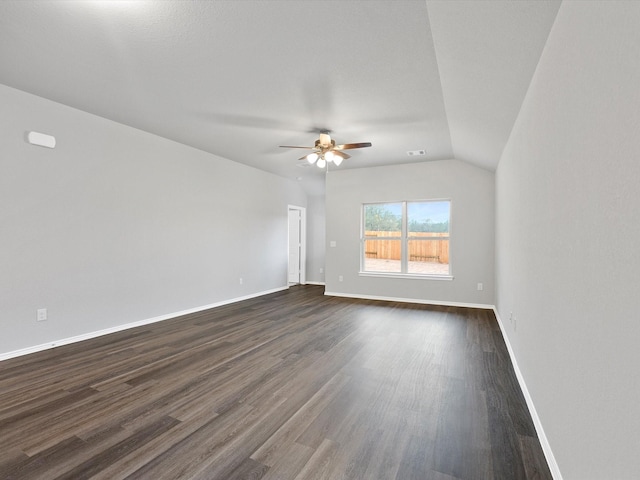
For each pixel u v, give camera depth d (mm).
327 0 1939
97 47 2459
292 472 1637
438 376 2777
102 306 3893
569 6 1428
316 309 5344
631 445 872
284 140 4711
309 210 8461
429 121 3846
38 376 2744
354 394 2455
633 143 872
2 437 1910
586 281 1229
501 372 2865
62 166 3506
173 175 4766
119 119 3926
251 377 2740
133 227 4227
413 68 2682
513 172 3117
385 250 6344
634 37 865
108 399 2365
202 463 1697
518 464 1706
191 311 5074
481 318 4758
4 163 3082
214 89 3131
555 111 1656
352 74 2805
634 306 863
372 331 4098
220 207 5617
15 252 3166
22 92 3188
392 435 1948
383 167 6199
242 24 2176
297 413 2188
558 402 1575
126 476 1601
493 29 1873
